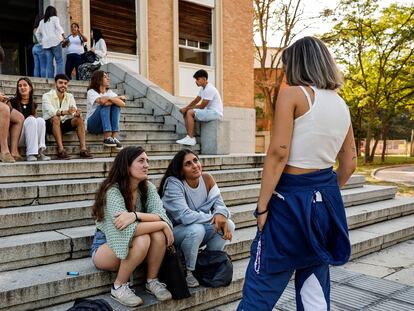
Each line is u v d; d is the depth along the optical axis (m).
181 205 3.36
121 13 12.17
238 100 15.54
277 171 2.13
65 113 5.43
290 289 3.79
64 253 3.32
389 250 5.25
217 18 14.62
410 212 6.80
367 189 7.02
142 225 2.90
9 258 3.07
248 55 15.79
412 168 19.80
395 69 22.61
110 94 6.24
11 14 14.73
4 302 2.66
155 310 2.95
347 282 3.99
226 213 3.43
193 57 14.33
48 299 2.84
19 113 4.90
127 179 3.05
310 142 2.11
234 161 6.32
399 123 50.19
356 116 30.16
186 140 6.94
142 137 7.02
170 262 3.05
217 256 3.36
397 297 3.62
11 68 15.18
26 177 4.37
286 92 2.15
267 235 2.18
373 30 21.56
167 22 13.16
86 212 3.88
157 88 8.32
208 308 3.32
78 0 11.21
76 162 4.70
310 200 2.11
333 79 2.16
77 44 9.60
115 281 2.99
